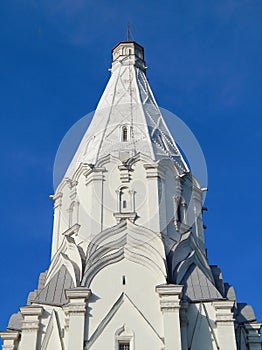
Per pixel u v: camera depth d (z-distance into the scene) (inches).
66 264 1845.5
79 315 1642.5
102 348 1596.9
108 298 1683.1
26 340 1667.1
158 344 1595.7
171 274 1755.7
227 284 1932.8
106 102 2327.8
